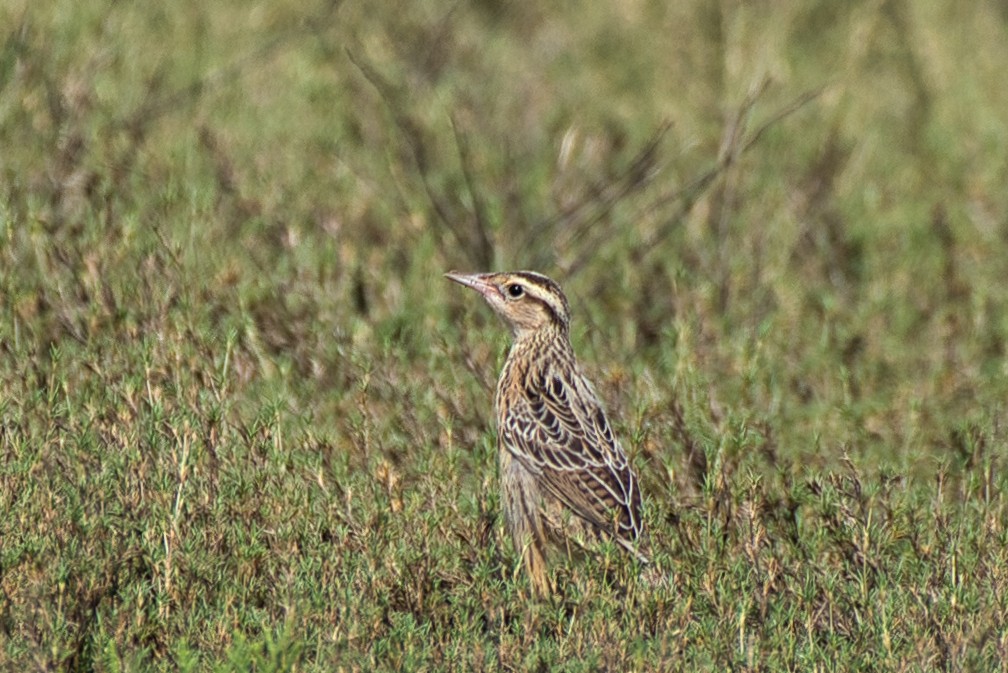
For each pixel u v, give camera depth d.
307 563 11.87
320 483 13.20
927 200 23.72
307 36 25.03
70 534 11.66
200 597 11.66
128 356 14.58
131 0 23.78
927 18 27.33
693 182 22.61
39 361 14.99
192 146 20.55
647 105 25.94
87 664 10.94
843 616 12.50
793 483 13.93
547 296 15.03
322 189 21.08
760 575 12.63
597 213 21.84
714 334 18.73
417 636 11.35
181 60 23.50
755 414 16.14
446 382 16.31
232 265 17.14
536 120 25.03
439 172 22.52
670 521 13.72
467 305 18.25
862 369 18.28
